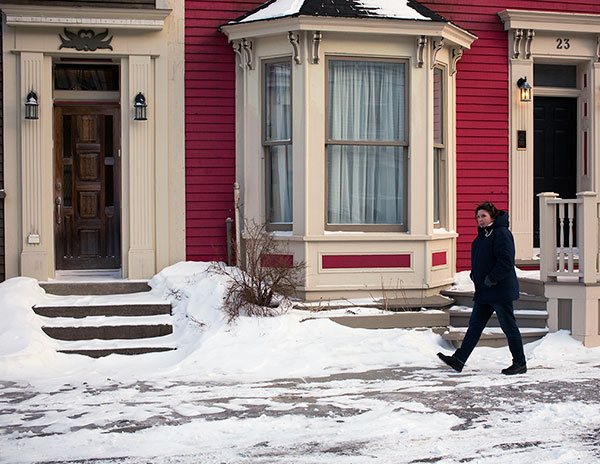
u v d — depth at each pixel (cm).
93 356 766
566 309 846
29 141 933
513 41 1041
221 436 510
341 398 611
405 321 848
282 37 918
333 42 909
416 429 521
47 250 947
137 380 682
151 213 959
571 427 527
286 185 938
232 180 977
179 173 969
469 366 741
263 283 872
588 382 665
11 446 489
